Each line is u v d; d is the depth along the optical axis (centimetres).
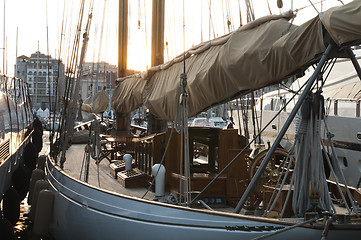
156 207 600
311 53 488
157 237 586
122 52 1466
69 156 1381
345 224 500
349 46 470
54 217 917
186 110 624
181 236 564
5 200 1092
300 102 504
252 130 1969
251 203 724
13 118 1412
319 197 543
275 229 514
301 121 562
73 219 777
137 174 929
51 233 946
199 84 642
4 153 1176
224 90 618
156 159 858
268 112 1862
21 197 1329
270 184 725
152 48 1284
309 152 557
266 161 522
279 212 638
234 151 767
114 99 1273
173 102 762
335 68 1695
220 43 657
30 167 1614
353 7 437
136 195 836
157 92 847
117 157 1249
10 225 858
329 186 786
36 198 1107
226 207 750
